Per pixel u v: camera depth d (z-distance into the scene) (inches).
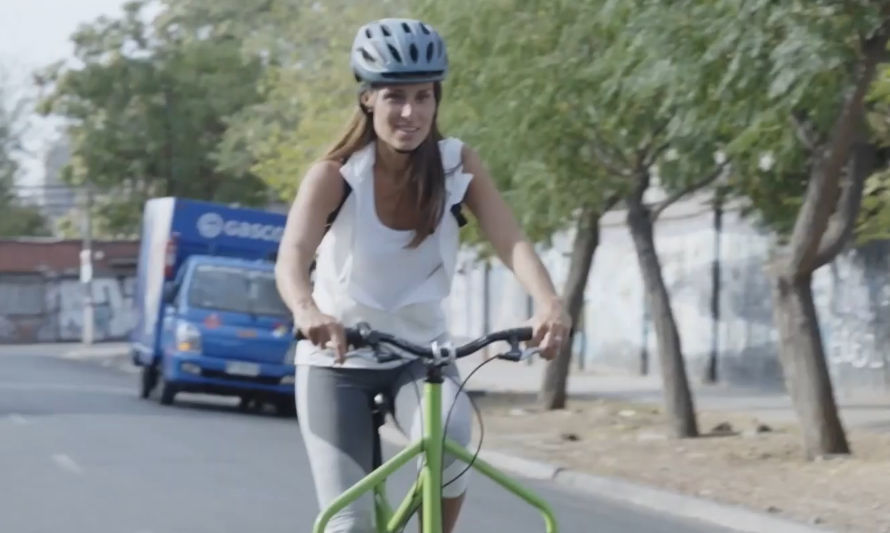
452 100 691.4
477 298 1540.4
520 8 644.1
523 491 194.1
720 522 481.7
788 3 460.8
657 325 697.0
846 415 767.1
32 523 427.5
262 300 890.1
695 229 1108.5
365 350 198.2
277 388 868.6
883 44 486.6
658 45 505.4
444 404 194.1
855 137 537.3
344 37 1069.1
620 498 542.0
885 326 880.9
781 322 585.0
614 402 908.6
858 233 705.0
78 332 2551.7
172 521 432.8
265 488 508.4
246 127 1453.0
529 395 986.1
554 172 661.9
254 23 1845.5
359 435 201.2
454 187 200.8
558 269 1344.7
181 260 946.7
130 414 813.9
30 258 2534.5
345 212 199.2
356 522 193.8
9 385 1085.8
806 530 442.6
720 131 570.9
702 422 761.0
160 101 1820.9
